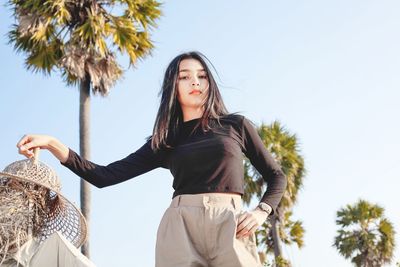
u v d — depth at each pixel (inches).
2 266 165.9
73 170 91.7
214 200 82.4
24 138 88.7
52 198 178.1
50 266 167.3
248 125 90.9
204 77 92.8
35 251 170.1
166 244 82.2
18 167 171.6
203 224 81.0
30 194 169.5
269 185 89.9
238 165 85.6
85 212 460.1
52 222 179.9
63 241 169.9
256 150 90.5
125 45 532.7
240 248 79.7
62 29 526.6
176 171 86.3
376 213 962.1
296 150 824.3
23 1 521.0
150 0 549.3
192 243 81.0
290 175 792.3
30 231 171.5
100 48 508.4
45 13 508.1
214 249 80.4
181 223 81.8
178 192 85.3
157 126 92.0
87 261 170.1
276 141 815.7
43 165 176.9
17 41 527.2
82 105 514.3
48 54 524.4
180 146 87.9
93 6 520.7
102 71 515.2
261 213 84.7
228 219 80.4
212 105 90.4
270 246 811.4
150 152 95.0
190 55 94.3
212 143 85.6
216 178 83.6
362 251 950.4
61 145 91.4
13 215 165.8
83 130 507.2
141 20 549.0
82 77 502.6
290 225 837.8
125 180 95.7
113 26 534.3
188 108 92.0
